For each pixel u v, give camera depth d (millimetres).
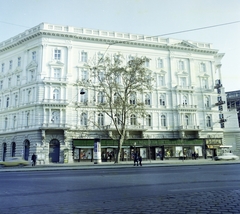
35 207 7887
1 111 52688
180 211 6945
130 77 40875
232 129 59000
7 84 54031
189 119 56000
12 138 49344
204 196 8984
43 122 45156
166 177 15820
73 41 50719
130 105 41375
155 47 56281
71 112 48031
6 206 8109
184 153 53250
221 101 57688
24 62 50969
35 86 47031
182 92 56250
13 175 19812
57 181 14703
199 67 60062
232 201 8086
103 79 41844
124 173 19734
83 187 11945
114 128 48594
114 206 7742
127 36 54188
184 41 58375
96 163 39656
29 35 49594
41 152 44312
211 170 21438
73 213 7012
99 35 51969
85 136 48031
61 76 48781
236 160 44375
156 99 54594
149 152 48531
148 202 8188
